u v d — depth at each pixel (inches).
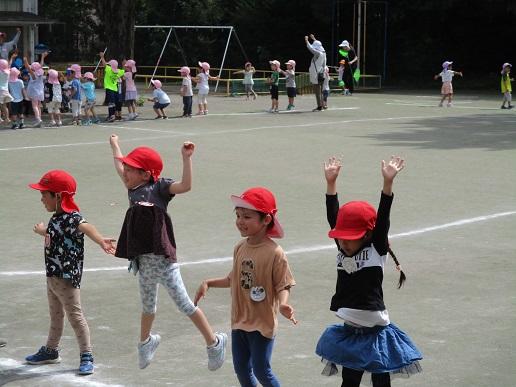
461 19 2277.3
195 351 296.5
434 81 2292.1
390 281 384.2
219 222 509.0
